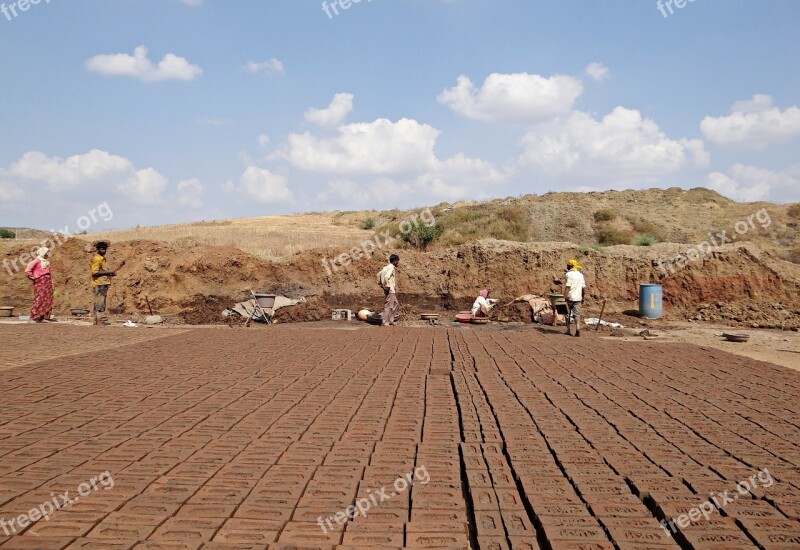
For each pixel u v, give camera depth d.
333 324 16.91
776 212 37.56
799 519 3.88
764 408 6.83
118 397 7.02
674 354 10.77
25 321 15.93
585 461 4.93
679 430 5.92
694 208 39.09
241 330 14.09
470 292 20.36
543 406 6.77
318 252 21.86
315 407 6.61
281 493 4.23
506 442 5.40
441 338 12.70
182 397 7.04
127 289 19.39
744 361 10.04
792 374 8.93
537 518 3.88
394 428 5.86
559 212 36.62
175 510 3.93
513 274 20.22
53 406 6.61
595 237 33.97
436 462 4.89
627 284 19.56
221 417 6.17
